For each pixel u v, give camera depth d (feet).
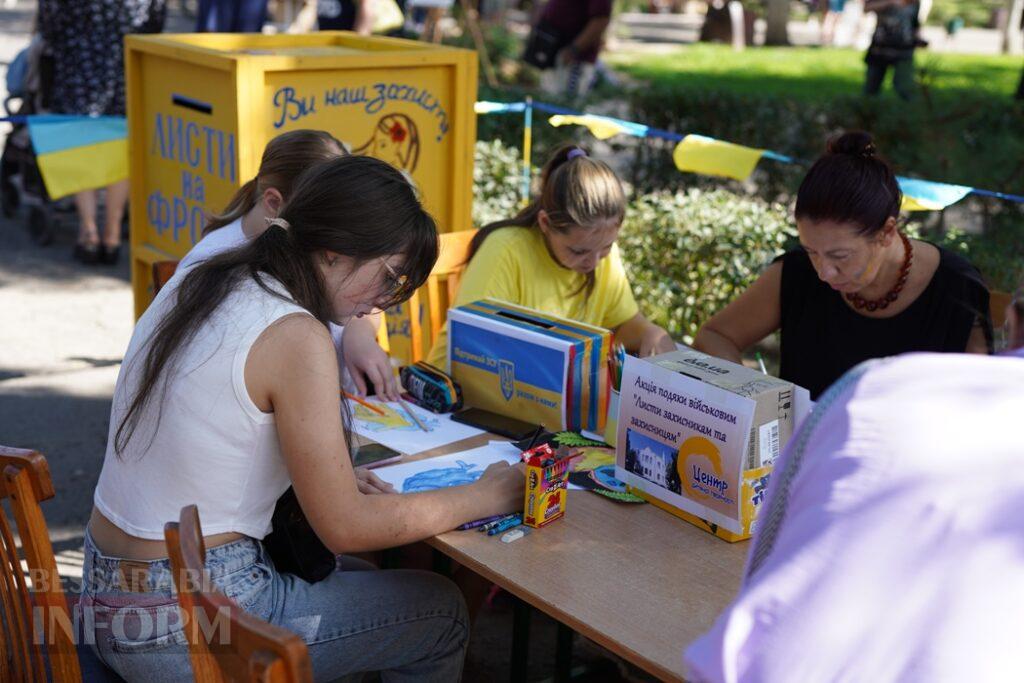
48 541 6.13
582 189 9.36
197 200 12.94
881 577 3.49
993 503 3.51
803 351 9.51
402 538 6.63
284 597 6.75
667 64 55.31
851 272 8.36
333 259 6.39
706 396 6.89
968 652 3.37
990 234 18.01
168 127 13.21
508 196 20.17
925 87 21.39
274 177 8.46
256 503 6.55
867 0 31.35
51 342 18.19
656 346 10.34
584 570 6.49
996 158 19.19
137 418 6.39
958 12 80.74
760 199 22.07
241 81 11.71
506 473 7.28
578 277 10.36
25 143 21.84
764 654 3.55
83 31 19.01
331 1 24.27
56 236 24.02
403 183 6.57
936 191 11.73
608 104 24.64
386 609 6.95
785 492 4.12
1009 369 4.03
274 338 6.20
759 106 22.67
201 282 6.48
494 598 11.34
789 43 69.10
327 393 6.25
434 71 13.42
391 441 8.27
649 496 7.43
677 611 6.05
